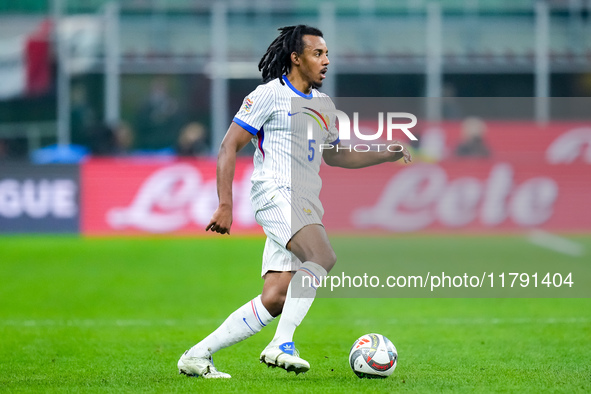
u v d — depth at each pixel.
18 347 24.69
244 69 62.66
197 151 62.31
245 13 63.72
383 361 19.33
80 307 33.25
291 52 19.17
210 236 59.16
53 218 59.53
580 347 24.33
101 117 67.19
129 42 63.84
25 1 71.06
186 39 63.97
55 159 62.38
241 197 59.34
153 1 67.12
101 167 59.59
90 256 49.75
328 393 17.62
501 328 28.19
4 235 59.44
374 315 31.34
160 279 41.22
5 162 59.41
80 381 19.44
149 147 66.50
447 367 21.19
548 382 19.11
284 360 17.86
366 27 64.12
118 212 59.38
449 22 64.06
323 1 68.19
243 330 18.95
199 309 32.84
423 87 66.12
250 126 18.59
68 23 65.38
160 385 18.62
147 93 66.94
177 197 59.47
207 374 19.30
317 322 29.69
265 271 19.00
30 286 39.03
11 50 68.19
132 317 30.92
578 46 63.50
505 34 63.78
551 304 34.00
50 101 69.19
